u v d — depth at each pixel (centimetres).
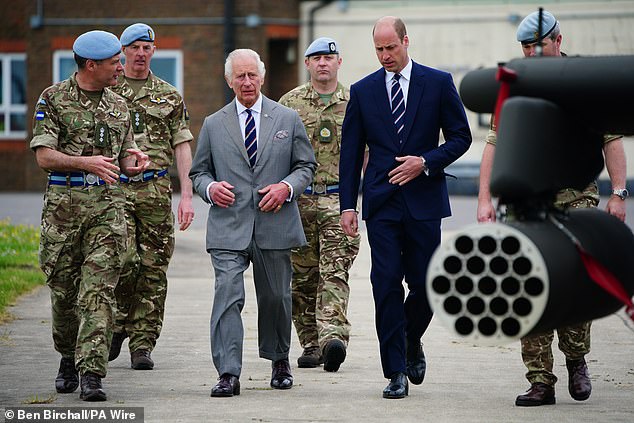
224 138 2983
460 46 10900
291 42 11138
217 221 2953
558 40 2817
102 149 2864
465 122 2898
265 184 2966
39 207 9050
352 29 11056
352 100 2939
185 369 3272
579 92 1766
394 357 2842
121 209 2867
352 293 4822
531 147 1738
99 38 2836
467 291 1619
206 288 4934
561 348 2814
